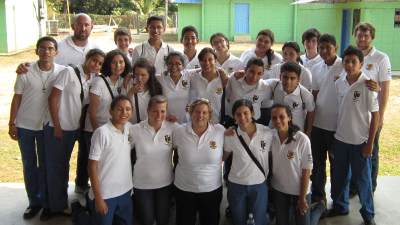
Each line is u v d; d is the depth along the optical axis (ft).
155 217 13.04
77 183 15.47
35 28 77.66
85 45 15.98
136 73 13.17
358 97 12.79
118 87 13.50
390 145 22.99
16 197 15.30
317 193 14.38
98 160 11.64
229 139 12.35
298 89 13.53
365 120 12.87
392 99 34.22
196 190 12.21
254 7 81.46
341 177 13.62
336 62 13.96
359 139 13.00
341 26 55.01
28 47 70.79
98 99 13.16
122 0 143.84
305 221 12.28
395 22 45.73
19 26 67.10
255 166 12.23
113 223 12.35
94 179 11.59
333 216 14.10
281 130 12.19
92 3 140.56
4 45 61.31
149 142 12.27
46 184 13.64
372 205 13.28
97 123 13.37
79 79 13.44
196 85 14.30
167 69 14.42
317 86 14.84
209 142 12.16
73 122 13.58
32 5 75.31
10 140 23.43
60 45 15.70
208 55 13.80
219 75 14.30
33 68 13.24
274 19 81.71
